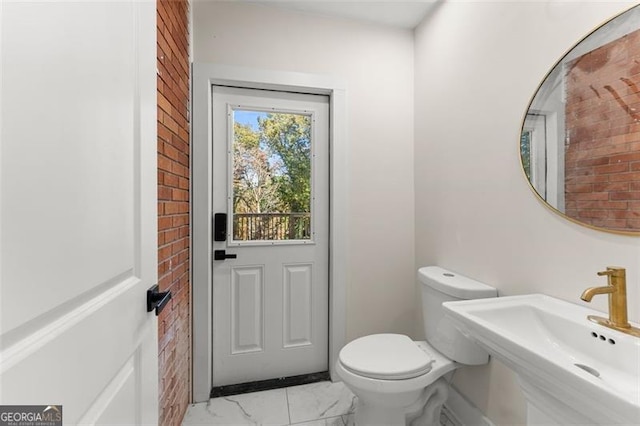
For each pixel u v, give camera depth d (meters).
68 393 0.44
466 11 1.47
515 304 0.98
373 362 1.25
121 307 0.61
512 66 1.19
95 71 0.52
